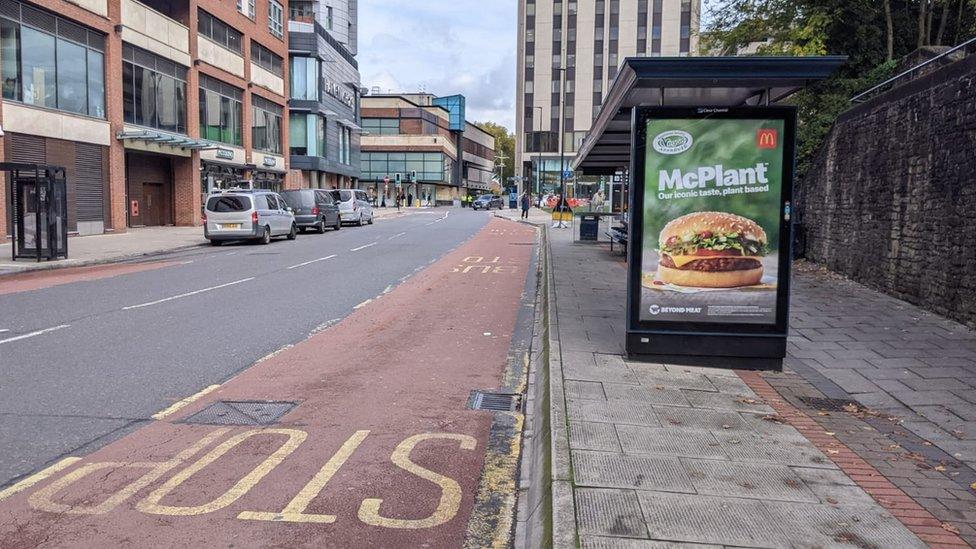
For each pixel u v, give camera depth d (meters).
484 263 18.80
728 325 7.13
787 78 6.85
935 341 8.41
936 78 10.22
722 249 7.07
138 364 7.56
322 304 11.69
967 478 4.44
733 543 3.49
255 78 41.97
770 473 4.44
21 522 3.99
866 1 19.70
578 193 77.44
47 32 23.75
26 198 17.78
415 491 4.48
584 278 13.95
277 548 3.72
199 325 9.76
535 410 6.13
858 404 6.05
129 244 23.00
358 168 68.50
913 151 10.90
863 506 3.98
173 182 34.09
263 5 42.78
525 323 10.30
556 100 78.44
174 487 4.47
